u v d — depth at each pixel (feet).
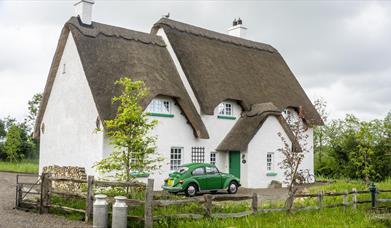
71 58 74.02
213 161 81.71
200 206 41.34
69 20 73.72
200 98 77.00
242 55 94.99
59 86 76.38
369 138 79.97
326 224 39.29
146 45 79.92
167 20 86.58
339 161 96.68
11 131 144.46
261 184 80.38
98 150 65.62
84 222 40.75
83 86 70.44
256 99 86.48
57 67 77.25
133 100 52.13
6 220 41.32
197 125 75.41
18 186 49.90
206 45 88.69
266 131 82.38
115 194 45.98
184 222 37.78
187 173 63.21
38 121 81.15
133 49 76.23
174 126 74.28
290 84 98.27
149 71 71.92
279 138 84.43
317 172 104.53
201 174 64.49
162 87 69.92
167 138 72.95
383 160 84.94
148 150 50.78
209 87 79.56
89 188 41.45
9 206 50.90
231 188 68.28
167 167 72.84
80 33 72.18
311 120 94.27
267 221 40.04
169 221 37.42
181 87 77.10
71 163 71.26
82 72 70.95
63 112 74.59
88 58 69.51
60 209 44.78
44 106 79.87
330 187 66.69
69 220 41.78
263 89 90.07
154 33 87.40
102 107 64.39
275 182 81.56
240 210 43.91
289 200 44.96
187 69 79.25
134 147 49.85
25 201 49.21
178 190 61.98
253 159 79.66
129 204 38.01
